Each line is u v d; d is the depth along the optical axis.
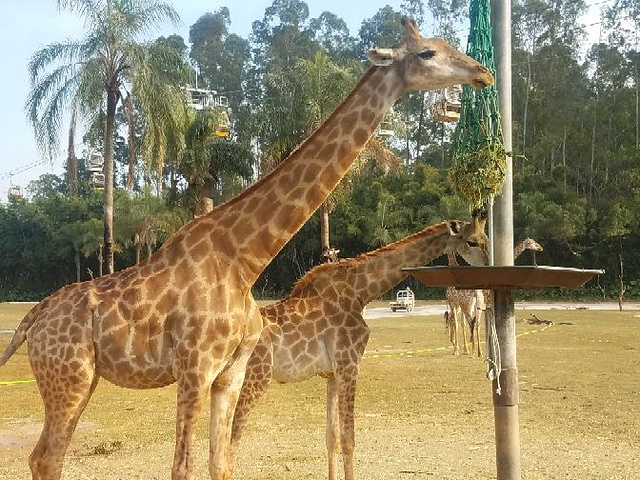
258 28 71.12
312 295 6.59
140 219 44.53
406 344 19.62
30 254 61.56
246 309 5.02
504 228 5.05
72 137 17.41
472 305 16.61
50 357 4.77
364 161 23.91
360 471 6.67
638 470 6.55
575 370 13.64
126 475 6.66
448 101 16.42
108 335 4.74
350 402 6.23
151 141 17.27
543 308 35.66
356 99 5.19
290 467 6.88
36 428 9.19
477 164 4.92
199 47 66.81
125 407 10.62
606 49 55.75
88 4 16.91
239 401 6.25
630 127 49.97
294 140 22.30
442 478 6.39
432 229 6.59
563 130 51.12
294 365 6.38
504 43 5.23
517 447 4.85
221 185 28.81
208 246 5.01
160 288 4.82
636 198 44.00
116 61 17.30
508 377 4.83
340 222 49.16
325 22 69.75
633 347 17.78
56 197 62.50
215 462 4.98
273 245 5.14
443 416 9.38
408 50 5.07
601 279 45.81
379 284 6.57
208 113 25.02
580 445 7.57
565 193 46.16
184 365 4.70
